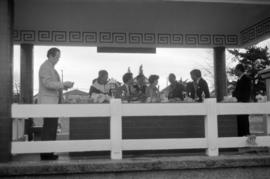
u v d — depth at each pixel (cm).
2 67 549
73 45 1011
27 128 891
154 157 588
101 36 1022
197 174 570
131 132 647
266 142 611
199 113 594
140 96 895
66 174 541
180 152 663
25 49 997
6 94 548
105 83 775
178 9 816
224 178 576
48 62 626
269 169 591
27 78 994
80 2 753
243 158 577
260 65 2606
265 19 903
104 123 638
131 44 1036
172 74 918
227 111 601
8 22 556
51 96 622
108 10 820
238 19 908
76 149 562
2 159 544
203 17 888
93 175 545
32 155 678
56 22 921
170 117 658
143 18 895
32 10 811
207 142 595
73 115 563
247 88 741
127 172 552
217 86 1086
